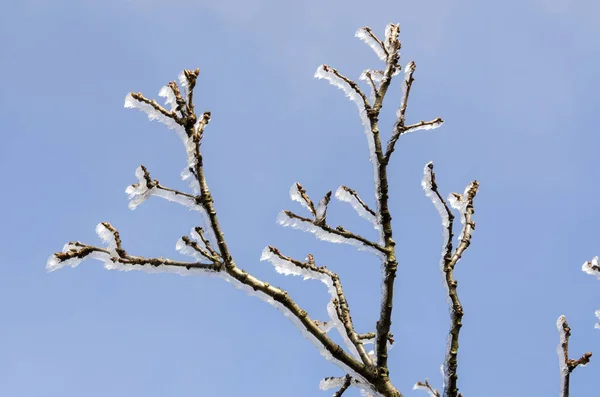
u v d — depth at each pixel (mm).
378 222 4414
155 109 3957
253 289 3885
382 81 4762
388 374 4008
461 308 4379
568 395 4484
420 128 4668
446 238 4695
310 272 4391
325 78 4707
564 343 4660
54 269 3688
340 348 3926
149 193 4008
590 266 6000
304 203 4340
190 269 3918
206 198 3963
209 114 4164
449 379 4191
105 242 3871
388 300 4129
